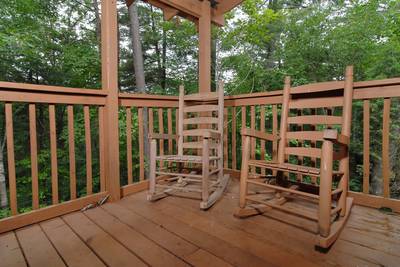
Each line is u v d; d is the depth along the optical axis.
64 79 5.87
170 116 2.57
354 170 4.94
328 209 1.17
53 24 5.77
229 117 4.54
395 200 1.62
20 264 1.12
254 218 1.58
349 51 4.63
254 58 5.82
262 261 1.09
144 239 1.32
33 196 1.58
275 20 5.31
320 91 1.67
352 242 1.25
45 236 1.38
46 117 6.14
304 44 5.02
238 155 4.70
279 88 5.46
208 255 1.15
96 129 5.86
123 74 7.64
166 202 1.93
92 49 6.19
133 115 5.63
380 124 4.40
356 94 1.71
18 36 4.53
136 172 6.47
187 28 6.14
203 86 2.70
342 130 1.52
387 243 1.23
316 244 1.17
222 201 1.92
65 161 5.77
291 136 1.79
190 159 1.87
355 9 4.71
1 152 4.68
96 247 1.25
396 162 4.26
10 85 1.41
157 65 7.69
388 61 4.25
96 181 5.89
